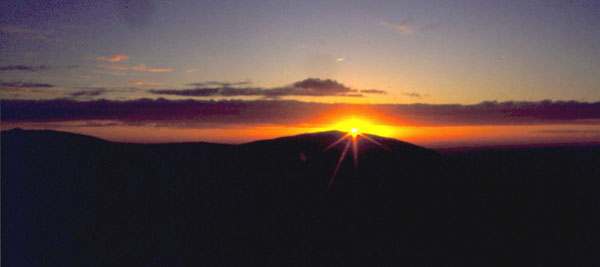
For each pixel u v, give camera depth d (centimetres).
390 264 1495
